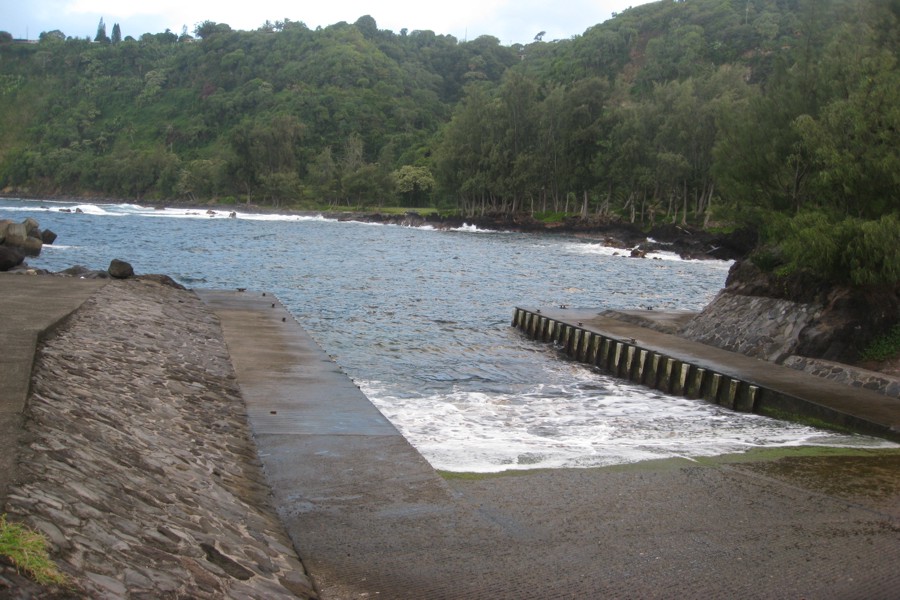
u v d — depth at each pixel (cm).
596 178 9481
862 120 1909
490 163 10375
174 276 3822
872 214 1900
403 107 18350
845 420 1301
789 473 994
